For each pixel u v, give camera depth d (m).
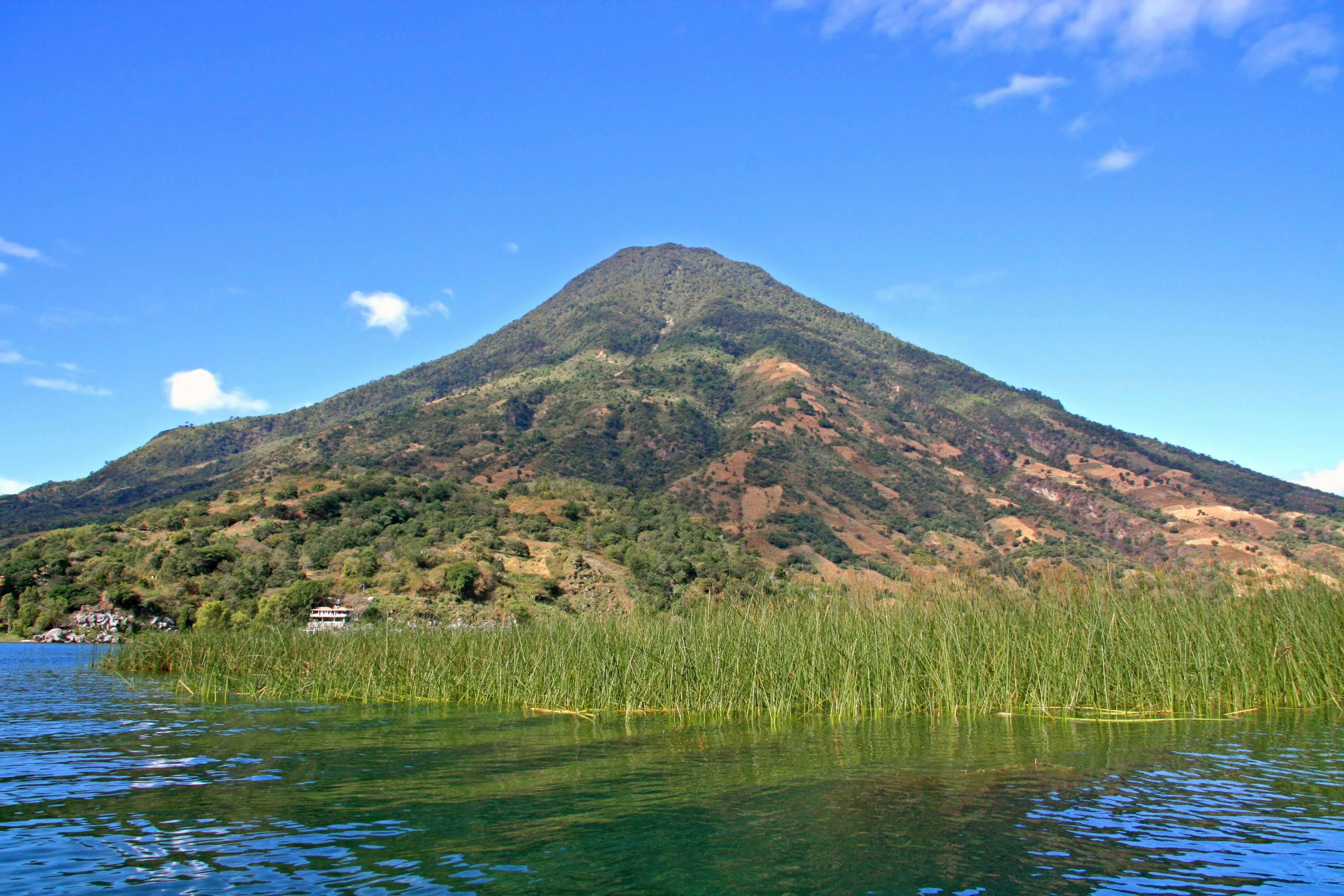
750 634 20.05
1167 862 8.80
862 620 19.95
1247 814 10.40
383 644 24.25
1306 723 16.67
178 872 8.62
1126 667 18.45
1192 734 15.61
